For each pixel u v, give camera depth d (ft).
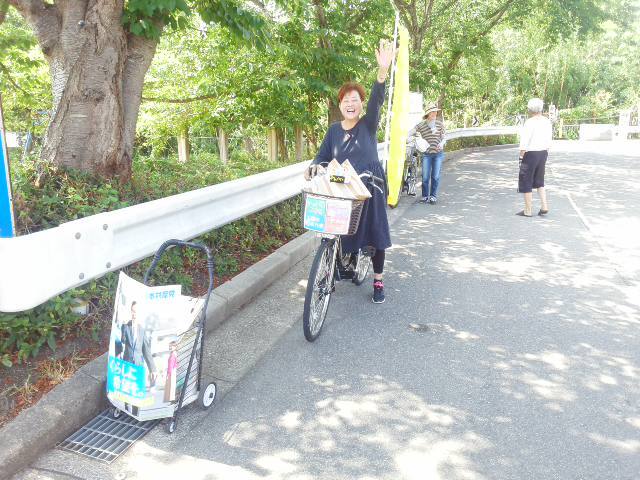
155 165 23.71
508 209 31.53
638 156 61.36
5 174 9.50
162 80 39.09
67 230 10.39
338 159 14.67
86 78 17.07
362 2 38.40
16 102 34.06
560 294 17.58
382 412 10.81
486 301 16.87
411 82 55.26
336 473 9.03
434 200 33.35
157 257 10.89
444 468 9.20
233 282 16.12
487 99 99.91
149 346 9.51
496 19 64.49
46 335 11.14
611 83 134.62
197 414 10.59
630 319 15.66
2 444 8.64
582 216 29.53
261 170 28.45
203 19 20.08
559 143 85.81
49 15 17.24
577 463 9.37
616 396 11.57
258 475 8.93
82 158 17.31
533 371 12.57
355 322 15.08
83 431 9.81
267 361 12.74
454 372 12.44
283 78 34.42
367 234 14.80
